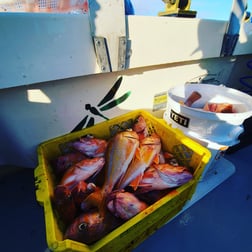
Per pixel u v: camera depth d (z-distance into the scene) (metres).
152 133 0.83
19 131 0.67
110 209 0.50
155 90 0.93
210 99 0.91
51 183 0.58
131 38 0.63
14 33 0.45
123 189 0.59
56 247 0.36
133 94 0.87
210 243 0.65
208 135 0.68
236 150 1.08
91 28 0.54
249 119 1.05
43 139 0.73
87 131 0.74
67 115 0.73
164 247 0.63
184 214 0.74
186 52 0.83
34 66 0.51
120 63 0.65
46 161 0.65
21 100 0.61
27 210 0.73
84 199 0.53
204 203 0.78
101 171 0.63
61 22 0.49
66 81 0.65
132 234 0.47
